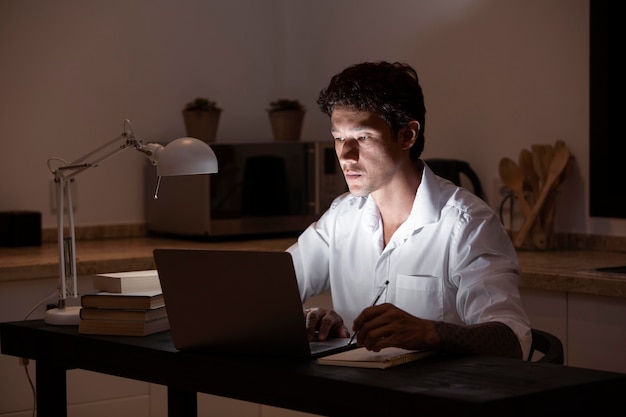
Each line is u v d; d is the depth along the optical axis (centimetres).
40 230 378
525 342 190
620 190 336
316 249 255
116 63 413
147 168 417
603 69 338
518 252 347
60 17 399
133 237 416
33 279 325
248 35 450
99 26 408
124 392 348
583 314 287
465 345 180
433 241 229
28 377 300
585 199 349
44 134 396
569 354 291
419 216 229
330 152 405
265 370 173
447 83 395
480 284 206
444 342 177
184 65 431
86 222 406
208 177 378
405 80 217
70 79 402
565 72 352
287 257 174
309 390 165
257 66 452
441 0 394
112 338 207
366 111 214
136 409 351
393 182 230
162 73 425
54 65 398
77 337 210
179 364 189
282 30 458
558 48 354
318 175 402
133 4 416
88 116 407
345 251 248
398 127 217
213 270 182
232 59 445
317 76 450
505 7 371
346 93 214
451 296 227
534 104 363
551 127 358
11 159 389
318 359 176
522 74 366
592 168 344
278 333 181
